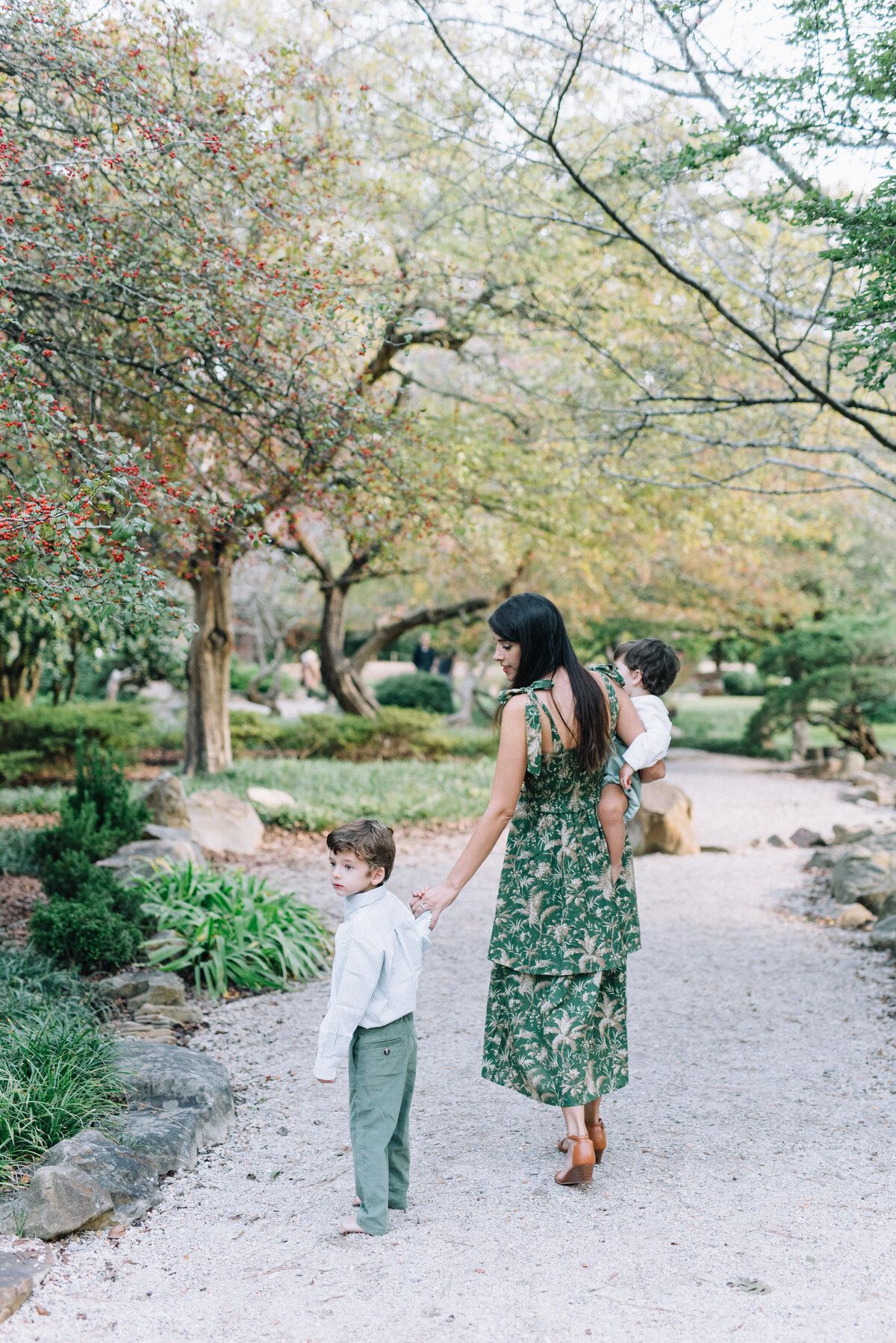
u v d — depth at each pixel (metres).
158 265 4.39
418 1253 2.62
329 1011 2.65
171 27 4.86
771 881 8.46
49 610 3.65
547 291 8.06
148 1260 2.60
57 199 4.31
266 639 21.88
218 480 5.71
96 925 4.93
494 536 10.66
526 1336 2.23
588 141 6.88
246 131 4.77
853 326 4.25
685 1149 3.30
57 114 4.27
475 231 8.27
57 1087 3.17
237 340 4.58
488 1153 3.30
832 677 16.05
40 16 3.96
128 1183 2.89
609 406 8.52
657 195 6.03
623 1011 3.12
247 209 5.26
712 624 17.84
